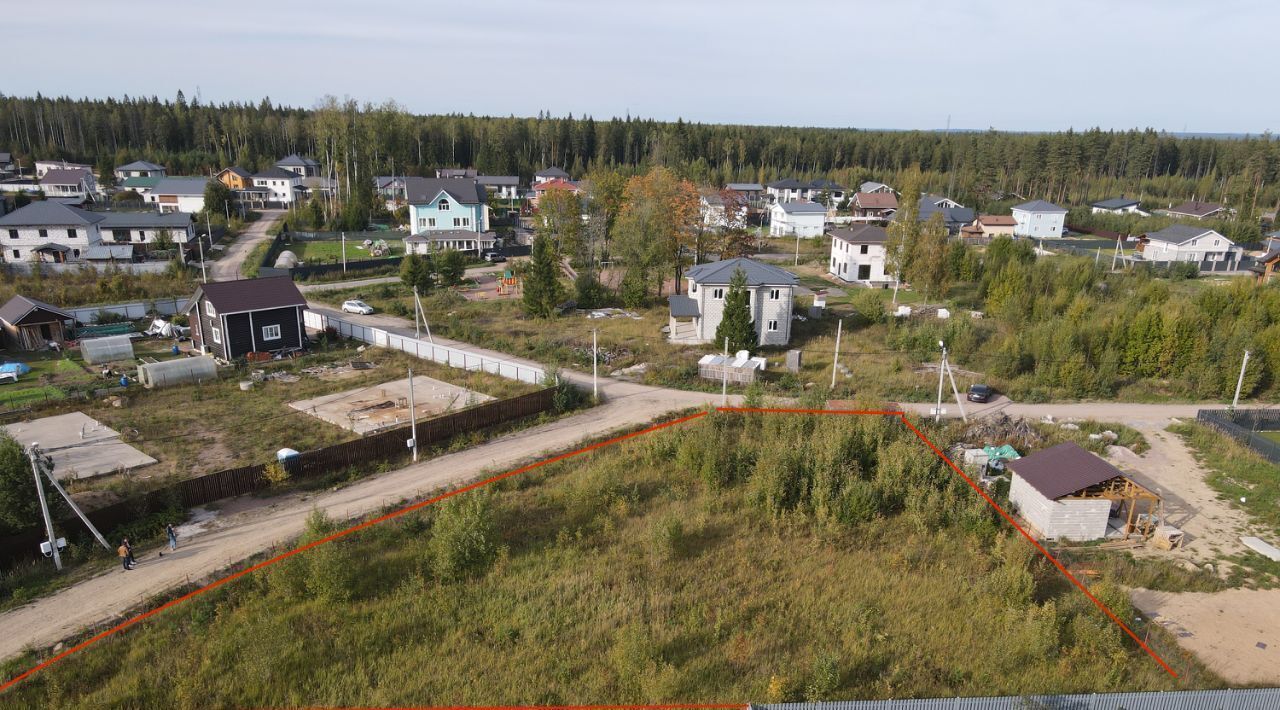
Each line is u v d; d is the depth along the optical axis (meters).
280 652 19.11
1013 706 16.50
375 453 31.22
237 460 30.73
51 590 21.92
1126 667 19.47
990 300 60.22
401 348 48.34
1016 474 28.73
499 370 42.97
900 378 42.97
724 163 175.38
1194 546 26.34
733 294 45.72
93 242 75.00
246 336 45.28
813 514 27.83
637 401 39.41
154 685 18.09
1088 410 39.62
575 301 62.19
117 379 40.53
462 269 72.56
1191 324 44.00
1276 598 23.33
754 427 34.38
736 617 21.34
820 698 18.06
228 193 105.31
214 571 22.98
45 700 17.55
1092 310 52.38
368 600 21.77
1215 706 16.78
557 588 22.42
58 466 29.70
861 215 116.31
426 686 18.31
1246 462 32.69
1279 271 75.75
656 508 27.97
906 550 25.25
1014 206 114.12
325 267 74.25
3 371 40.03
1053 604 21.56
